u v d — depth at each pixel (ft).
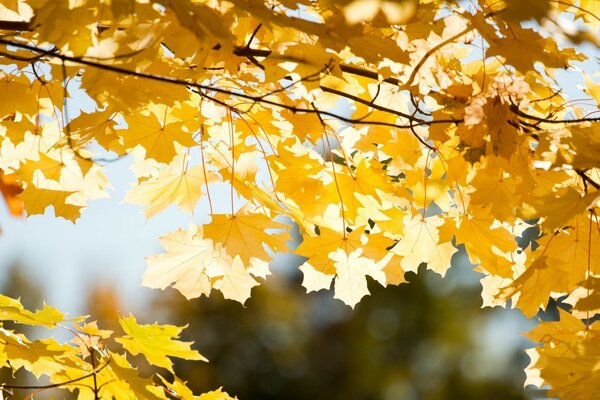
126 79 6.51
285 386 30.12
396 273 7.31
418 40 6.57
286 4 6.26
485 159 6.98
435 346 32.37
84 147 7.04
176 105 6.97
